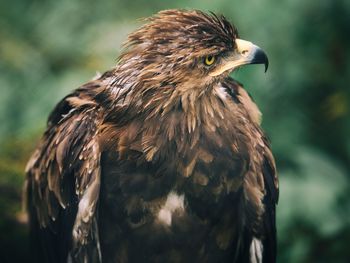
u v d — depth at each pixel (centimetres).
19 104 1527
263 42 1411
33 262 1190
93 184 1034
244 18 1409
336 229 1346
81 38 1588
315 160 1392
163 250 1050
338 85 1491
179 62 1012
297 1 1414
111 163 1035
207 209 1045
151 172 1031
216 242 1057
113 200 1039
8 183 1269
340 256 1380
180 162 1033
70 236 1077
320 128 1484
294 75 1425
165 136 1029
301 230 1378
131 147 1030
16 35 1625
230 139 1041
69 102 1093
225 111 1048
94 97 1070
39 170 1127
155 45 1020
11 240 1211
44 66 1580
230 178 1043
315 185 1363
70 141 1061
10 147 1344
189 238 1048
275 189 1087
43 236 1137
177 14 1030
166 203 1038
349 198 1373
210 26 1019
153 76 1020
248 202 1055
